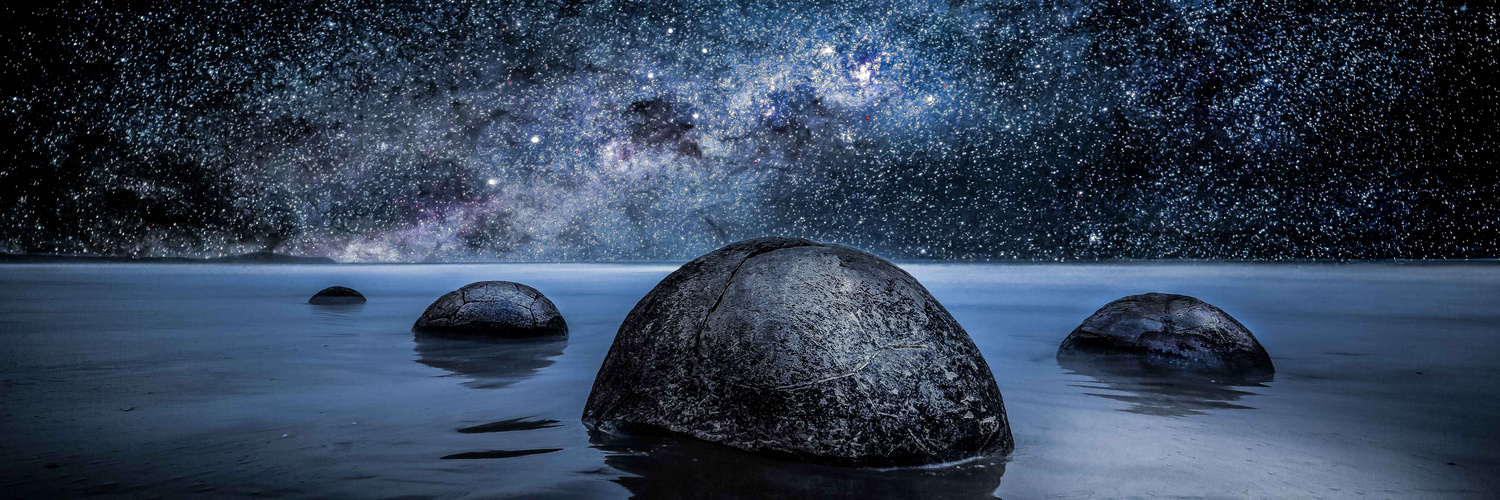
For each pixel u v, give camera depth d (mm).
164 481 1686
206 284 10922
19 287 10008
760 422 1946
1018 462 1939
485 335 4672
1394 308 6973
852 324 2023
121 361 3705
